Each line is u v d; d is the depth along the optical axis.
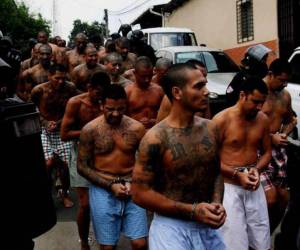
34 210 3.11
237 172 4.09
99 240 4.10
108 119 4.06
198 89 2.95
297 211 3.58
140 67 5.67
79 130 5.28
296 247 3.50
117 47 9.24
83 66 7.49
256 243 4.18
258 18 14.59
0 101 3.25
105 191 4.07
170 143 2.98
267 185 4.64
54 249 5.20
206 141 3.05
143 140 3.01
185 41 15.29
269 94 5.00
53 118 6.55
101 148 4.08
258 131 4.18
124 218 4.07
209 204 2.93
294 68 8.69
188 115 3.00
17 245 3.00
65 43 13.87
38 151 3.21
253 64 5.42
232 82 5.28
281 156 4.68
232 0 16.38
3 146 2.96
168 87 3.02
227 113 4.19
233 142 4.16
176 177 3.01
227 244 4.04
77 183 4.89
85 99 5.25
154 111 5.86
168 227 3.06
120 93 4.04
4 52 9.17
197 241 3.08
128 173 4.12
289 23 13.03
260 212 4.16
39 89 6.46
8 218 2.95
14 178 3.00
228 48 16.94
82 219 4.91
